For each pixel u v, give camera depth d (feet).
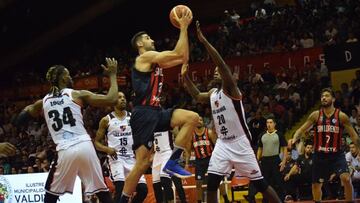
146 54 19.01
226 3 83.46
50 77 20.85
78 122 20.17
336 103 48.42
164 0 87.71
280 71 58.75
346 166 25.86
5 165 50.29
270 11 72.38
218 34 71.87
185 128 18.48
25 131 63.10
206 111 52.85
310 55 57.52
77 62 83.41
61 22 82.64
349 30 59.36
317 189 26.63
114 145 28.91
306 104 53.21
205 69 63.10
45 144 56.24
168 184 31.01
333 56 55.83
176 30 85.97
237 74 61.21
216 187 22.31
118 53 81.05
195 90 23.48
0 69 84.74
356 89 49.26
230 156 22.02
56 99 20.38
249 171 21.99
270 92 55.26
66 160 19.61
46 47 84.02
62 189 20.04
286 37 64.13
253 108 52.54
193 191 39.58
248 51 65.41
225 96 21.99
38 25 85.71
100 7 80.79
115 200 28.14
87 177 19.94
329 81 54.29
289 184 38.58
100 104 20.30
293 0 77.61
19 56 84.07
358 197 36.01
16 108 71.92
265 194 22.22
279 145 33.99
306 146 38.37
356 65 54.39
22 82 78.95
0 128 65.31
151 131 18.57
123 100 28.89
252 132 47.70
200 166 35.53
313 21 64.13
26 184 34.04
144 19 89.45
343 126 25.86
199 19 85.81
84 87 71.41
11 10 80.59
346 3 64.64
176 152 18.37
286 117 50.67
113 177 28.60
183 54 18.29
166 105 59.16
